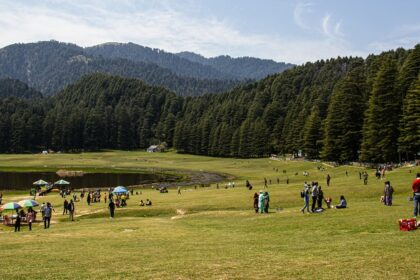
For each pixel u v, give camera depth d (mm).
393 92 94000
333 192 51062
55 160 172375
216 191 68438
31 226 40188
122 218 43500
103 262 19172
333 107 114938
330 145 114312
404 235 21406
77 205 60125
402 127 91688
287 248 20844
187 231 30312
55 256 21297
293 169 119750
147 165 154875
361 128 109438
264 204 38406
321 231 25719
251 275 15453
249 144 183500
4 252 23266
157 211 48781
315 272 15391
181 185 99688
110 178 118250
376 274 14680
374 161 99125
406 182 53781
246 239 25125
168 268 17172
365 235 22766
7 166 146750
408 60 104062
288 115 177500
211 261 18250
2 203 67438
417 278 14047
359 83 121812
